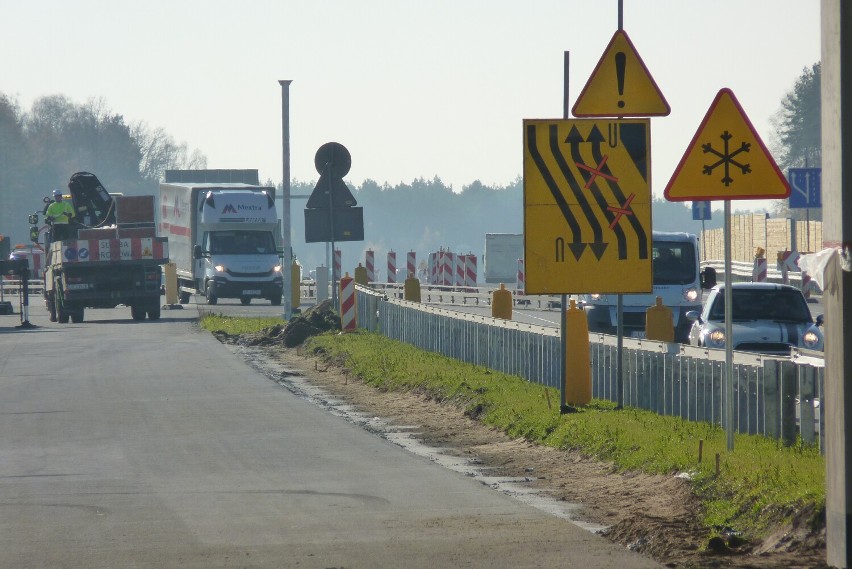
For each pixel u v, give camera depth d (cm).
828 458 2803
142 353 9975
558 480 4259
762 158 4194
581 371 5662
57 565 2994
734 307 7406
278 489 4075
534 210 5206
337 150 11075
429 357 8288
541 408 5591
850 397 2734
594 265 5228
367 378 7738
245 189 18638
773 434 4406
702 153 4197
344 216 11175
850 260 2722
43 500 3941
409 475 4350
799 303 7438
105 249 14562
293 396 7050
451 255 19138
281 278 18212
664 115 5166
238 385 7631
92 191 16988
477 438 5372
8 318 15988
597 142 5181
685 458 4072
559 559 2981
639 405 5553
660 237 10175
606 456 4472
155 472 4494
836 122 2742
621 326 5491
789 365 4312
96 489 4144
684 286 10050
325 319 11300
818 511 3102
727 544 3095
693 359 5009
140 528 3447
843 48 2727
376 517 3559
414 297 15150
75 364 9119
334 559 3009
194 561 3016
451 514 3597
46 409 6538
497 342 7262
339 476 4341
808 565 2844
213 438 5400
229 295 17988
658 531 3216
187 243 19138
